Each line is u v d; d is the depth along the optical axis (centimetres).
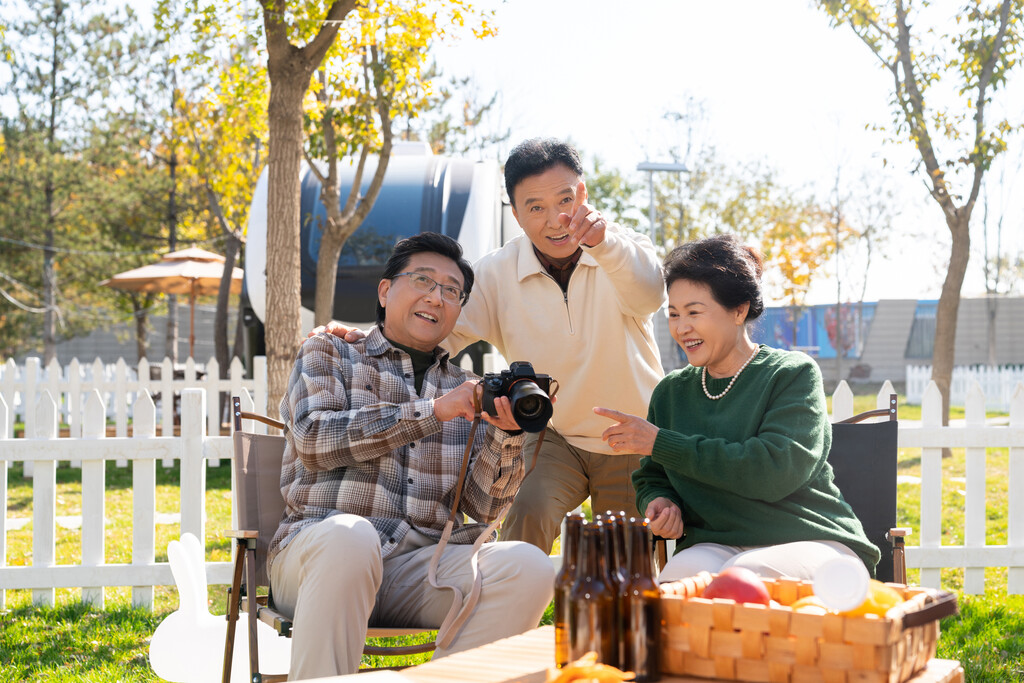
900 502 776
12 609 480
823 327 3022
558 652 189
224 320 1555
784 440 258
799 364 274
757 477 255
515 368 263
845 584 166
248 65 845
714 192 2750
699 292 272
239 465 301
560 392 353
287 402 294
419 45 679
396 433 270
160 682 367
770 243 2639
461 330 351
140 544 490
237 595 286
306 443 274
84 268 1983
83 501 490
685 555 251
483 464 289
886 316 2767
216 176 1435
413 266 301
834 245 2666
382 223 823
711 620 175
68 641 428
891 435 307
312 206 844
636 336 352
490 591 258
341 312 817
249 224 898
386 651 270
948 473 966
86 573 487
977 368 2248
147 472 490
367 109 766
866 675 161
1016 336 2536
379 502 283
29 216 1828
